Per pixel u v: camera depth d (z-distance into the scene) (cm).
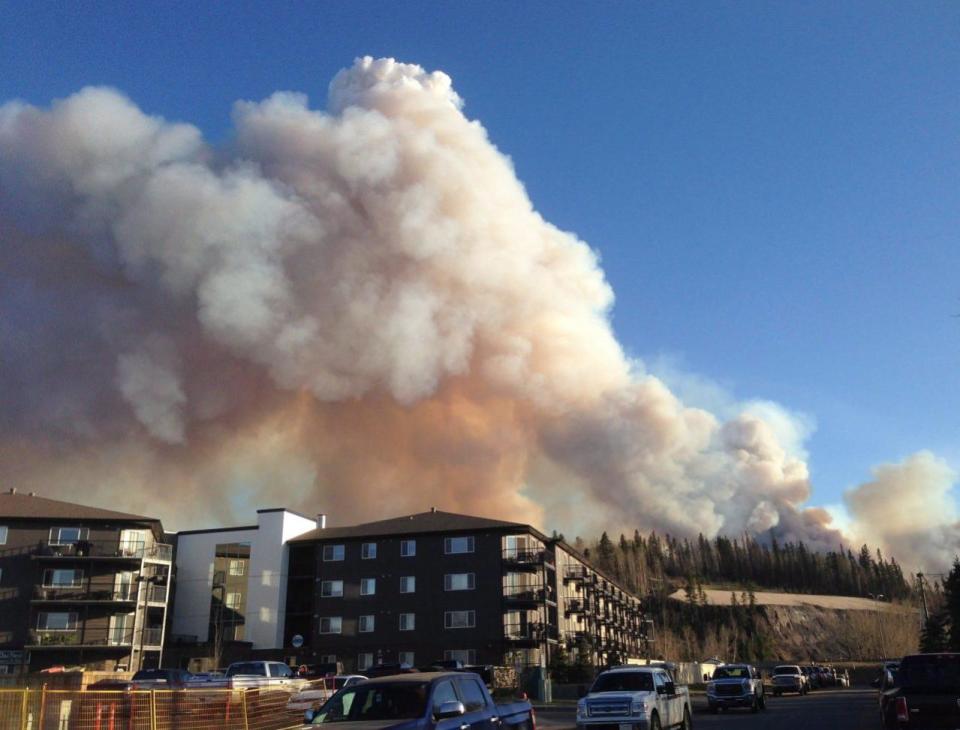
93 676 4050
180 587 7175
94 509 6581
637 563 18325
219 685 2958
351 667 6425
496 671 5238
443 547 6569
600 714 2050
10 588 6156
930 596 18112
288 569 7106
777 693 5662
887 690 2027
